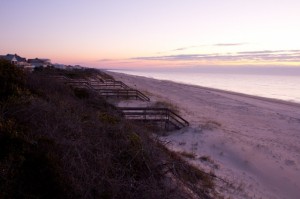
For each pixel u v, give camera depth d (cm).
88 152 576
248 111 3084
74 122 705
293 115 3053
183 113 2223
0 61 984
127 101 2467
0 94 767
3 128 536
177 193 562
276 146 1614
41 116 673
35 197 425
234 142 1507
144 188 529
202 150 1308
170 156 789
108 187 507
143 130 916
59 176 466
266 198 907
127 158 627
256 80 13300
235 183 941
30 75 1188
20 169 461
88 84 2712
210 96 4497
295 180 1154
